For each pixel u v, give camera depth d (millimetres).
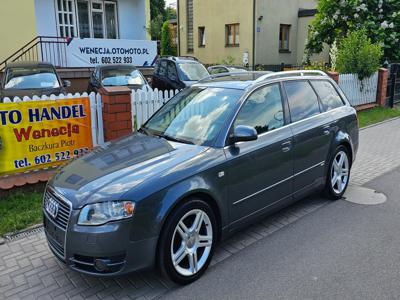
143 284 3570
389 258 3900
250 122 4230
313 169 4980
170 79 13008
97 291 3492
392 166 7184
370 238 4340
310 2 25797
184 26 27391
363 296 3291
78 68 14695
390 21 16672
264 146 4215
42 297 3436
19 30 14320
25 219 4918
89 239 3121
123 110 6676
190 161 3609
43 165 6109
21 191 5730
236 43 24062
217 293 3400
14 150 5781
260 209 4277
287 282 3525
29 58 14609
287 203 4688
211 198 3697
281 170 4461
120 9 18516
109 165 3678
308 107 5074
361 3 16781
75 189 3373
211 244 3717
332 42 18312
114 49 15508
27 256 4145
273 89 4684
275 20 23641
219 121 4090
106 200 3160
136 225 3162
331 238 4355
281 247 4180
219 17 24594
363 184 6211
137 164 3605
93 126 6605
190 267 3555
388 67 14734
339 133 5371
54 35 16750
